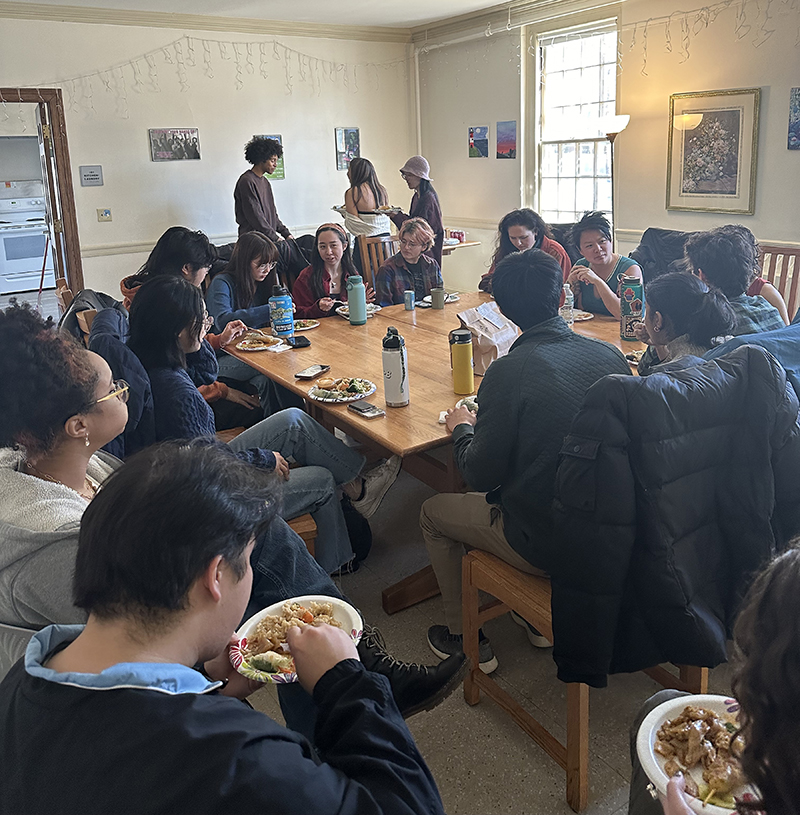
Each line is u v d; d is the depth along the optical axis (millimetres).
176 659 770
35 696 712
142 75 6160
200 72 6422
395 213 6324
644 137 5570
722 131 5004
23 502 1119
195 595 761
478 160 7188
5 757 708
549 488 1665
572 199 6449
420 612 2498
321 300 3801
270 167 6137
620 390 1409
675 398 1422
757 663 639
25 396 1151
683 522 1470
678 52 5184
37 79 5734
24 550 1084
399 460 2588
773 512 1563
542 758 1863
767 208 4867
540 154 6609
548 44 6281
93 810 657
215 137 6625
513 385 1699
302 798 680
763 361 1490
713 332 1940
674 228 5504
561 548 1495
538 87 6434
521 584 1821
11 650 1111
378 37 7297
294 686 1519
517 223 3729
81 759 673
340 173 7410
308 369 2779
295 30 6785
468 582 1959
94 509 758
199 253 3098
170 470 765
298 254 4840
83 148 6035
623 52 5578
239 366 3594
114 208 6273
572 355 1719
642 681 2119
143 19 6023
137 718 681
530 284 1737
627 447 1429
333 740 845
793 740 620
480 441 1747
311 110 7094
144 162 6332
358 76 7305
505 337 2557
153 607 739
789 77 4566
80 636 780
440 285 4148
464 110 7176
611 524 1437
